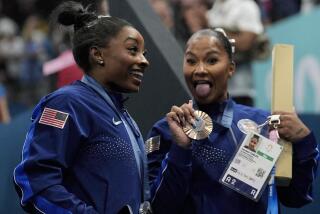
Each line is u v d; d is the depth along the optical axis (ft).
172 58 29.71
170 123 22.98
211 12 42.86
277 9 55.88
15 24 74.90
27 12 74.49
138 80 22.81
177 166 22.70
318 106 47.75
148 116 29.53
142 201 22.57
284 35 48.37
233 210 23.08
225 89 24.18
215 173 23.27
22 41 70.33
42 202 21.09
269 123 23.56
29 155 21.50
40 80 67.62
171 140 24.07
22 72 68.64
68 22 23.40
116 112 22.58
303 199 24.09
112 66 22.59
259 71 45.32
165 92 29.45
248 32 41.04
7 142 34.19
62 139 21.50
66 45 37.99
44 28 70.49
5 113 47.09
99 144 21.90
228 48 24.04
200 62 23.76
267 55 41.91
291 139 23.43
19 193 21.67
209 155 23.40
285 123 23.38
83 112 21.94
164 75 29.48
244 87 40.65
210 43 23.76
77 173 21.83
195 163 23.38
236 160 22.93
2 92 47.42
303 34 48.16
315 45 48.08
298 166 23.65
